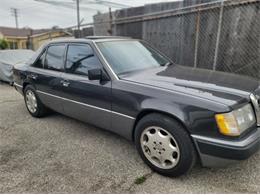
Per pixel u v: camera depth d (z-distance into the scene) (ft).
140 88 8.39
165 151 7.98
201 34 17.29
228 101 6.97
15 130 12.78
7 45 72.59
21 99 19.70
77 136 11.76
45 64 13.07
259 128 7.56
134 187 7.69
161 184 7.82
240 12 14.90
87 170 8.71
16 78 15.56
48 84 12.42
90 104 10.20
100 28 27.17
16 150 10.45
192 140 7.32
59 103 12.15
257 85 8.54
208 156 7.15
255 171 8.33
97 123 10.39
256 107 7.57
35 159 9.61
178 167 7.75
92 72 9.18
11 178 8.36
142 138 8.63
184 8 17.61
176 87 7.99
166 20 19.54
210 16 16.49
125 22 23.36
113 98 9.12
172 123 7.57
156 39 20.75
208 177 8.10
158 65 11.22
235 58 15.71
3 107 17.34
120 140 11.18
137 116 8.55
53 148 10.53
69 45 11.55
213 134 6.91
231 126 6.74
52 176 8.40
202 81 8.59
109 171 8.62
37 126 13.29
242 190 7.39
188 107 7.23
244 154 6.63
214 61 16.39
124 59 10.37
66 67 11.53
